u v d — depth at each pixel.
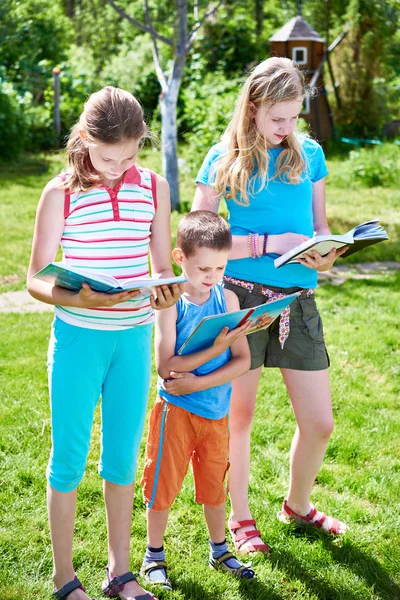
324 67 18.45
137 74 18.69
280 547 3.25
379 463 4.02
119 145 2.38
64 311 2.65
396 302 7.11
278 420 4.49
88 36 22.81
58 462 2.68
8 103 15.35
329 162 16.06
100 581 2.96
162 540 3.03
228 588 2.96
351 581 3.03
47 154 16.30
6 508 3.44
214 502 2.96
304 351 3.09
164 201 2.76
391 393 5.03
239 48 19.95
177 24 10.77
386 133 18.23
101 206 2.58
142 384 2.74
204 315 2.85
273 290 3.03
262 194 3.00
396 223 10.86
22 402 4.62
